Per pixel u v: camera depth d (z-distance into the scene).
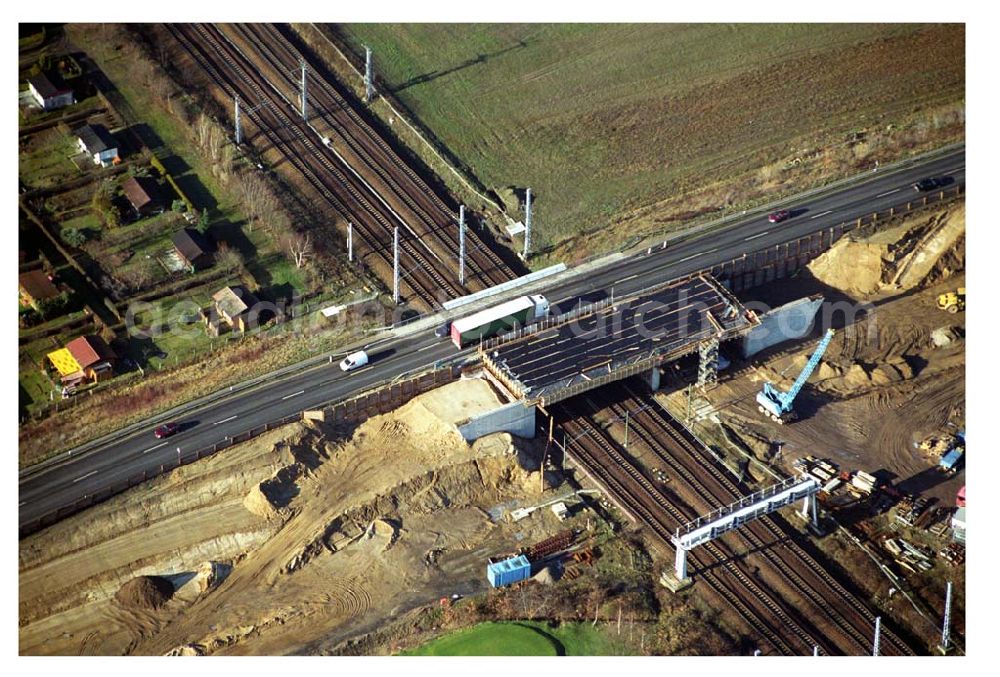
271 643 175.12
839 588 185.12
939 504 196.62
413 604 179.88
